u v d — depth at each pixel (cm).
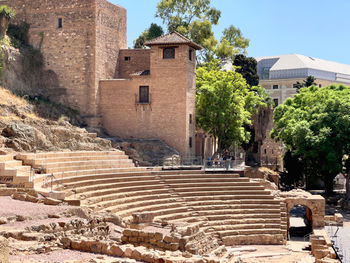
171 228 2900
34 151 4384
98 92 6500
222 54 8612
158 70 6309
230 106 6738
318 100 7531
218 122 6681
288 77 13012
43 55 6581
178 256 2167
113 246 2162
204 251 2792
